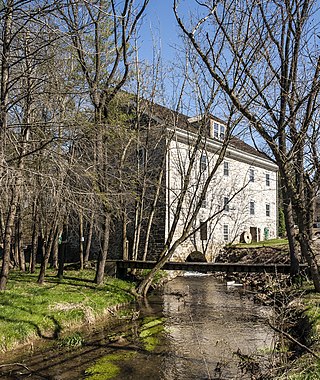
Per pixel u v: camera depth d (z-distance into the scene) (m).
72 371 7.59
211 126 26.78
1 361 7.91
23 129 10.65
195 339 9.77
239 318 12.02
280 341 7.55
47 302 11.03
